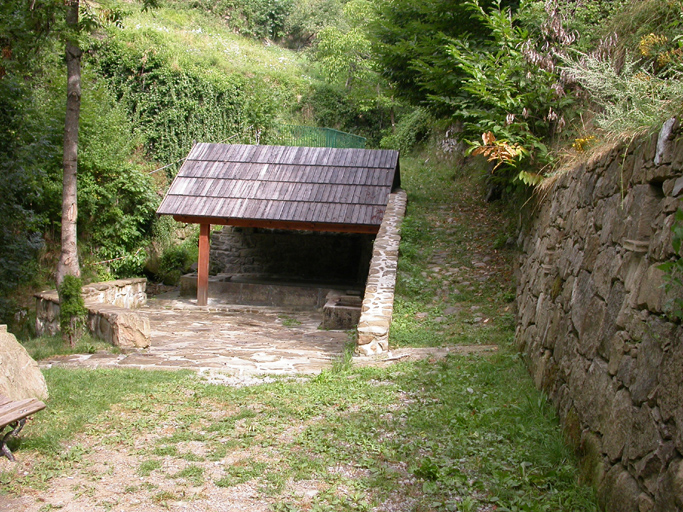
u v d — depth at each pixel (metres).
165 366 7.43
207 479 3.79
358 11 27.97
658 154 3.18
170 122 19.64
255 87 21.42
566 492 3.38
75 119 8.94
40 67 14.28
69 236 9.02
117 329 8.71
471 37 11.43
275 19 33.44
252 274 18.05
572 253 4.98
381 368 6.70
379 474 3.80
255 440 4.46
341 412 5.10
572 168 5.71
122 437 4.52
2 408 3.96
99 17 10.16
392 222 12.52
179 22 27.48
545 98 7.40
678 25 5.82
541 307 5.86
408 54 12.45
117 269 16.12
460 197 16.27
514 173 8.41
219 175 15.05
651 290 3.01
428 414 4.88
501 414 4.71
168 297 15.91
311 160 15.41
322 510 3.35
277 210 13.92
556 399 4.59
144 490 3.63
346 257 18.19
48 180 14.43
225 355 8.42
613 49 6.71
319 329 11.95
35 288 13.60
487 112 7.96
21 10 9.40
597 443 3.45
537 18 8.13
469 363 6.42
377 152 15.62
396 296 9.34
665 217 3.05
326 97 27.00
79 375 6.38
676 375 2.59
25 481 3.74
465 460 3.95
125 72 19.36
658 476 2.63
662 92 3.90
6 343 5.14
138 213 16.67
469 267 10.40
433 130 22.62
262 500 3.50
